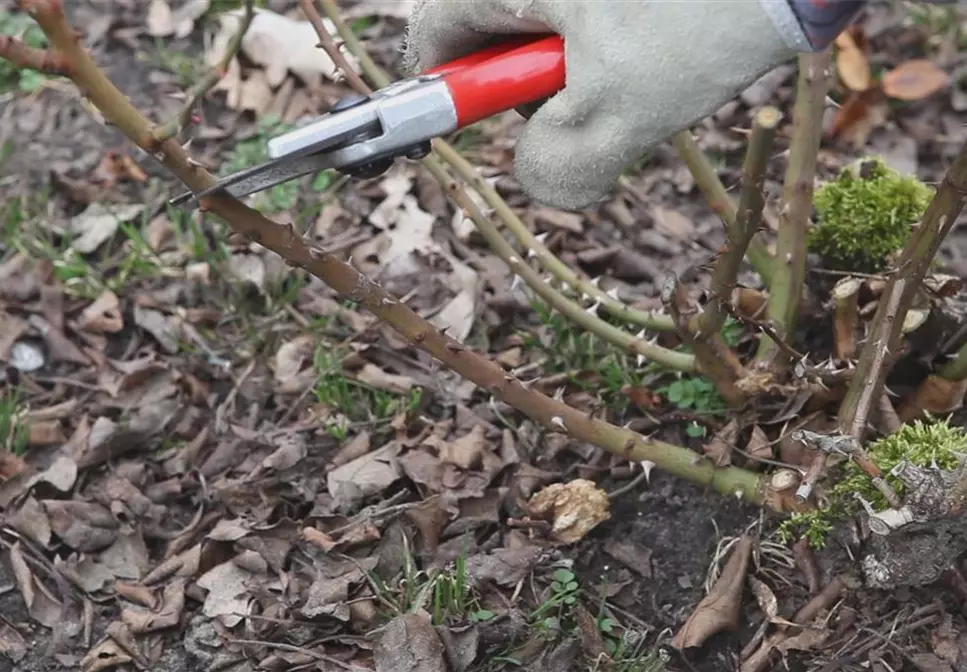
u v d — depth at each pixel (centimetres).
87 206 241
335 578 164
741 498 164
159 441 192
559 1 103
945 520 132
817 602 155
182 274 223
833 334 187
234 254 225
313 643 159
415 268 222
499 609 160
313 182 243
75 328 214
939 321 173
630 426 187
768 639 154
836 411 169
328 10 182
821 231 185
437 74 107
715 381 164
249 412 197
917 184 185
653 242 228
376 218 235
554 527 170
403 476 181
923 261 135
